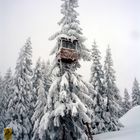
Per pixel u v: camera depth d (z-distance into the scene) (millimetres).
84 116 16969
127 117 42969
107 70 34969
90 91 19266
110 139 23375
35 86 33594
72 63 19781
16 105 29172
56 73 18391
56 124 16922
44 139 18250
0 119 37406
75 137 18109
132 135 23969
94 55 34625
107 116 31797
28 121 29766
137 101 59375
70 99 17312
